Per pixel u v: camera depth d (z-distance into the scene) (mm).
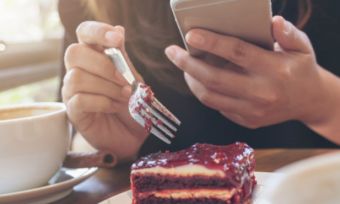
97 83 560
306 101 583
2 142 454
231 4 456
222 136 792
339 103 606
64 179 509
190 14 481
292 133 784
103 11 800
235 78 558
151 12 805
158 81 809
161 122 497
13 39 1299
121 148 602
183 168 438
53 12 1377
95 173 530
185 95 801
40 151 473
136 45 812
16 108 537
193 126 796
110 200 449
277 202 232
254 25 484
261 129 786
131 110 501
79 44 565
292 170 251
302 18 771
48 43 1353
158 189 444
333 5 779
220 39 502
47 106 539
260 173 486
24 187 475
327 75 628
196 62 562
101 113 596
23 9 1339
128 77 525
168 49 580
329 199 242
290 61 550
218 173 428
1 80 1179
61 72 771
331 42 782
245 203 438
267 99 560
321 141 779
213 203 432
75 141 679
